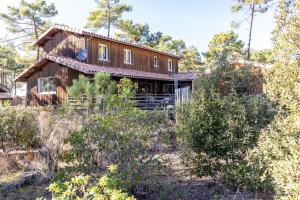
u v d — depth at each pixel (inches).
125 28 1283.2
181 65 1663.4
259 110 214.5
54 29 738.8
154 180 206.8
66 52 729.6
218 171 230.4
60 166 249.0
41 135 267.9
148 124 215.8
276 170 133.6
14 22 1204.5
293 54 163.5
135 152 199.3
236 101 220.5
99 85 445.1
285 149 140.9
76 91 451.5
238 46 1181.1
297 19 164.4
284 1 170.9
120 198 106.7
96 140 201.2
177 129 243.8
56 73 659.4
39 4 1198.3
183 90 408.8
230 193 209.6
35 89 701.3
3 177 241.1
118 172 191.5
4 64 1342.3
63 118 282.7
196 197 205.8
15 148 292.4
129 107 218.1
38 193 208.7
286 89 151.7
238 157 213.2
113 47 776.9
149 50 912.9
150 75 797.2
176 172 246.5
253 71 256.4
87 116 231.3
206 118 223.3
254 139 205.8
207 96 233.3
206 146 219.1
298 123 138.3
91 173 200.1
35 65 675.4
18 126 284.8
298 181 122.8
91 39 709.3
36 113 311.0
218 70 255.3
